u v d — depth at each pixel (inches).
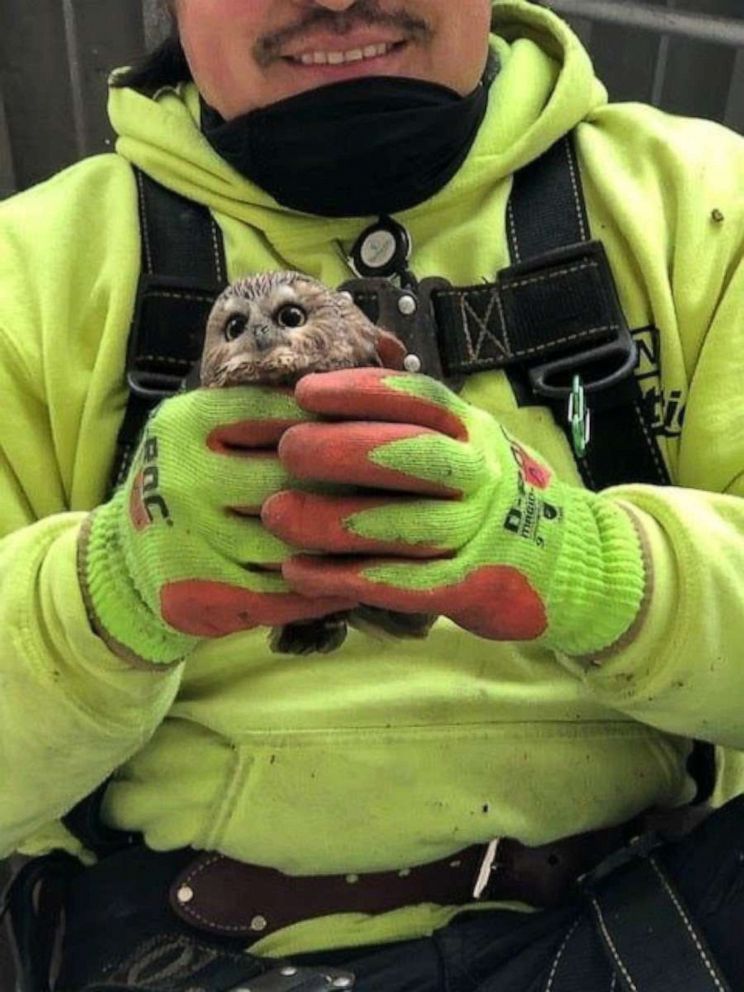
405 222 34.6
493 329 33.3
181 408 26.2
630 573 28.2
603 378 33.1
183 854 32.6
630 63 45.4
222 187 34.8
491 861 31.6
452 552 25.8
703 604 28.5
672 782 33.0
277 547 25.5
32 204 36.5
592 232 34.4
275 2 32.3
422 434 25.3
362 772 30.8
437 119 33.1
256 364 25.2
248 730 31.2
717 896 29.6
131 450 33.8
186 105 36.8
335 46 32.6
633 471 33.2
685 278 33.7
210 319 26.2
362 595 25.2
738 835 30.1
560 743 31.6
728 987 28.6
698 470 32.9
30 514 34.3
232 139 34.0
